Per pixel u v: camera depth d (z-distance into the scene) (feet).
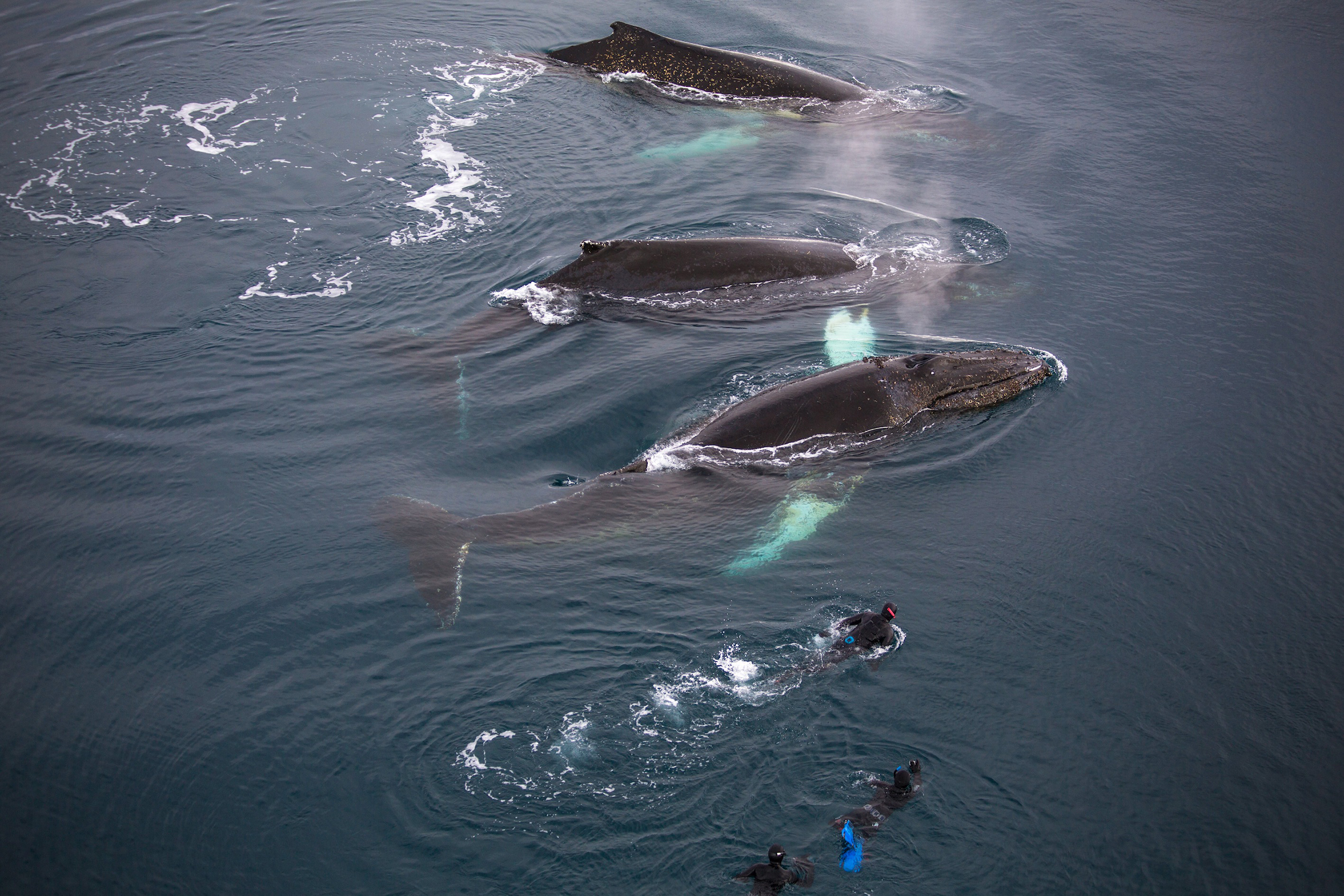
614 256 102.78
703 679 61.98
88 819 55.01
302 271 106.01
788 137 135.74
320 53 152.97
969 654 64.08
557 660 63.41
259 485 78.33
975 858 52.60
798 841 53.11
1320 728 60.44
